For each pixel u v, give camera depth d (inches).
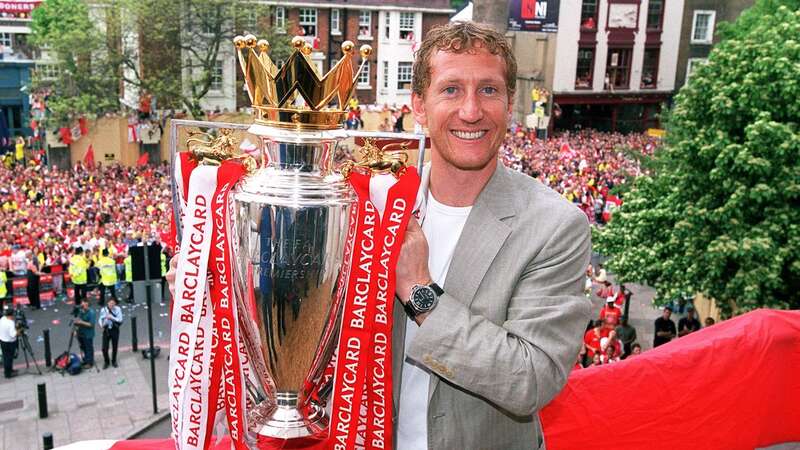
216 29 1253.7
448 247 91.0
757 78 460.1
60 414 554.3
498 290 84.7
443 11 1644.9
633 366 137.6
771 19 569.6
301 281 81.9
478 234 87.3
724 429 142.3
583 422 131.2
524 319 81.2
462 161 85.8
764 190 446.6
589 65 1694.1
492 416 88.6
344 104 81.4
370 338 84.1
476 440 88.6
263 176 82.7
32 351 655.1
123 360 657.6
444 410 88.4
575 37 1647.4
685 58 1776.6
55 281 808.3
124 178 1233.4
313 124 80.6
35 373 629.0
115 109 1306.6
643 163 613.6
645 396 135.9
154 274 538.3
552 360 79.1
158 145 1369.3
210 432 87.8
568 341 81.0
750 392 144.1
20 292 777.6
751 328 148.4
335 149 85.1
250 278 82.7
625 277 542.0
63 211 980.6
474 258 86.4
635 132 1804.9
